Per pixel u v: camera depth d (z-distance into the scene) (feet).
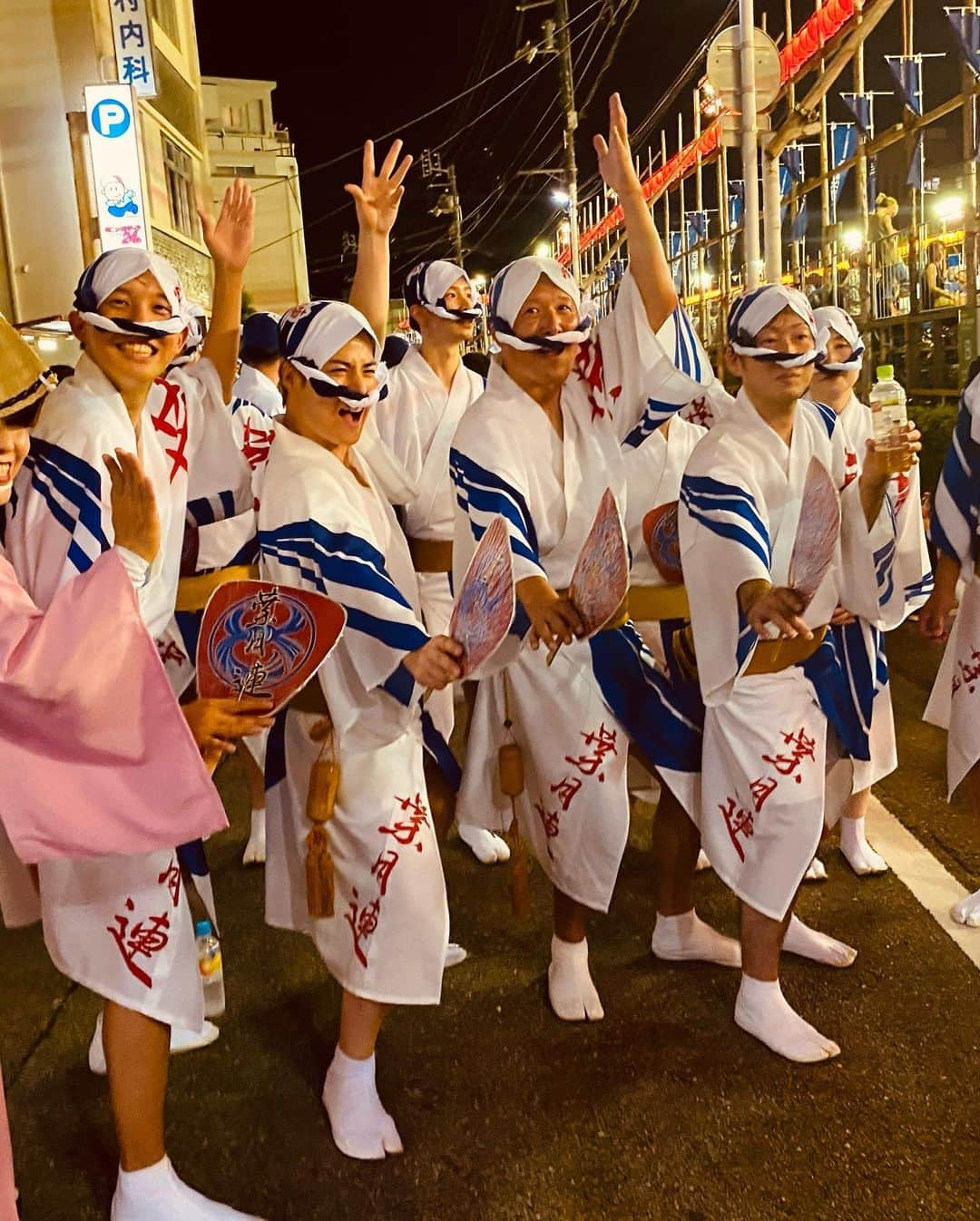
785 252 62.08
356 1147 8.35
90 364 8.02
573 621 8.50
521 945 11.39
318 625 6.93
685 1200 7.72
